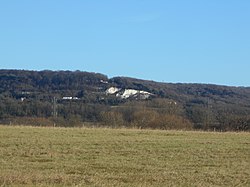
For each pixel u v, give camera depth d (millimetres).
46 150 33188
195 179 22453
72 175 22328
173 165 27688
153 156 31797
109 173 23828
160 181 21500
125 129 60344
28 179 19781
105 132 52281
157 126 75375
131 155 32094
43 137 42906
